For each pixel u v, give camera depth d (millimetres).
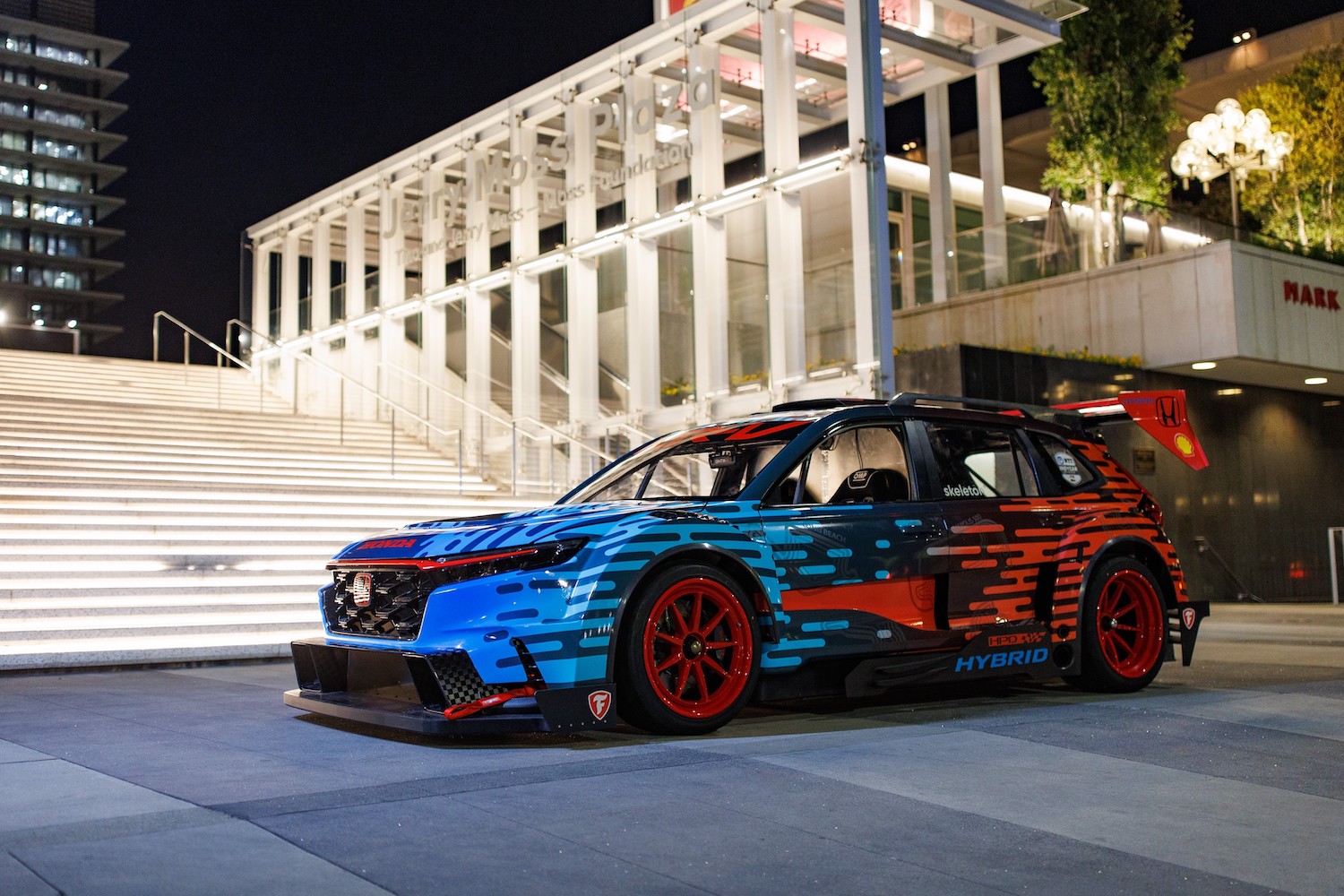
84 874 2643
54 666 7355
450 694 4348
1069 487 5949
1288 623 11422
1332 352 16297
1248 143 20234
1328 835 3188
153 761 4109
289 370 19453
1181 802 3541
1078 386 14961
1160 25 19438
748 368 13359
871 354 11805
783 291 12953
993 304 17062
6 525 9266
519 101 16609
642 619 4477
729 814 3299
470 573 4402
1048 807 3455
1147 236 15820
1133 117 19000
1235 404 17047
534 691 4234
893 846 3027
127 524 9883
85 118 95625
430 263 18344
